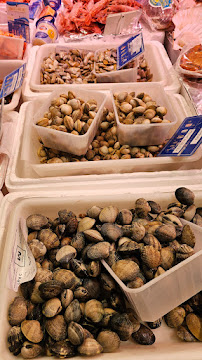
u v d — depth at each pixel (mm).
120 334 315
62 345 302
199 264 322
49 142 523
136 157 523
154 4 821
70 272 350
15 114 598
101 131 585
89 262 354
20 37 746
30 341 310
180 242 379
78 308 320
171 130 593
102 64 686
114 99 586
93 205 442
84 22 843
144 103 548
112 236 363
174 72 688
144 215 410
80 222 398
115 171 509
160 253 351
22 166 525
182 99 635
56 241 383
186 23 763
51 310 316
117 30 816
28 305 342
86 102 578
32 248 369
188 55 679
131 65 665
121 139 538
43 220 403
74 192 449
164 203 452
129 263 336
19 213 412
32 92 644
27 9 704
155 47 754
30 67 708
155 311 334
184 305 364
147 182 469
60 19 864
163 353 309
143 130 509
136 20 815
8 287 333
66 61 732
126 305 363
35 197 436
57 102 545
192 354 309
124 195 441
